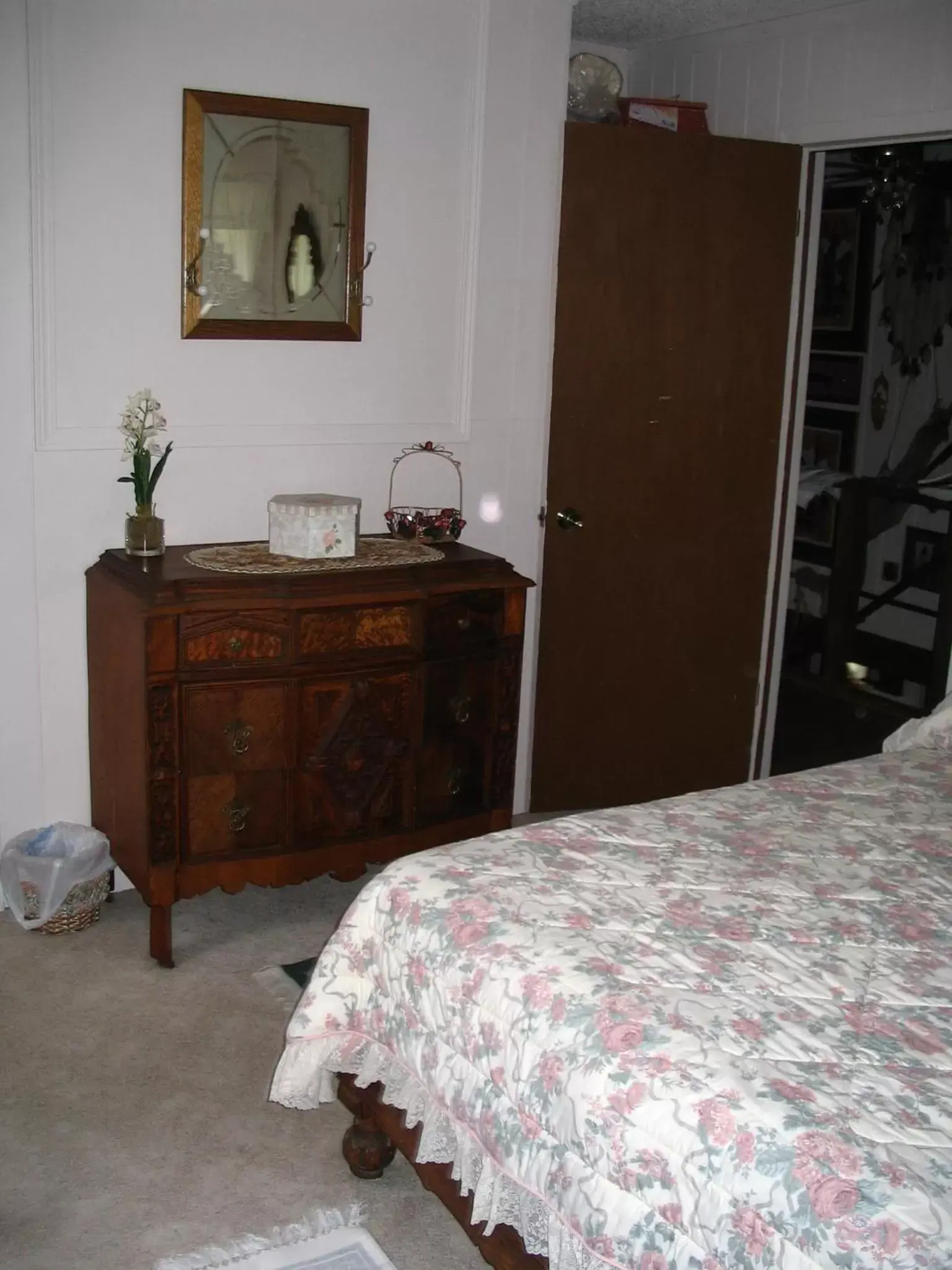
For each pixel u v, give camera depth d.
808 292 3.89
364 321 3.34
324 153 3.18
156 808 2.80
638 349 3.64
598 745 3.89
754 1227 1.38
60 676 3.10
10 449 2.92
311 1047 2.05
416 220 3.36
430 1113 1.86
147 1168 2.26
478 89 3.35
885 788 2.47
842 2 3.56
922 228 4.79
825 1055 1.56
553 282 3.57
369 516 3.46
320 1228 2.13
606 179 3.52
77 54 2.83
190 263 3.05
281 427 3.28
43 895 2.99
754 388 3.82
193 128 2.99
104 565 3.00
